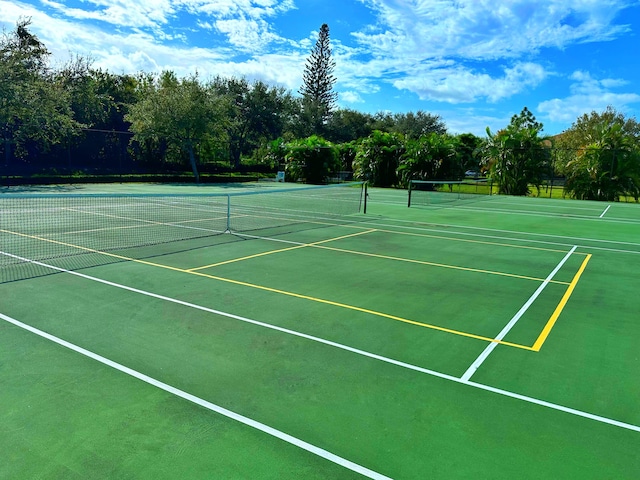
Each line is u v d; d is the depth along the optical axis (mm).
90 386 4805
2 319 6613
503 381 5180
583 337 6602
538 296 8656
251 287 8641
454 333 6625
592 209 26578
